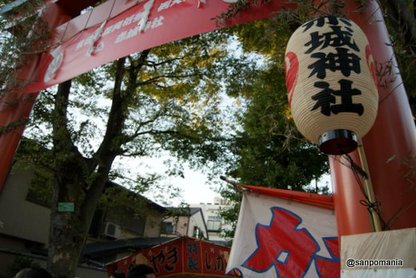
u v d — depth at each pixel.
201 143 11.95
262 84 10.28
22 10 8.27
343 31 2.87
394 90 3.51
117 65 11.41
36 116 8.89
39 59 7.93
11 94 7.69
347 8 3.92
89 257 16.31
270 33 4.07
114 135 10.97
